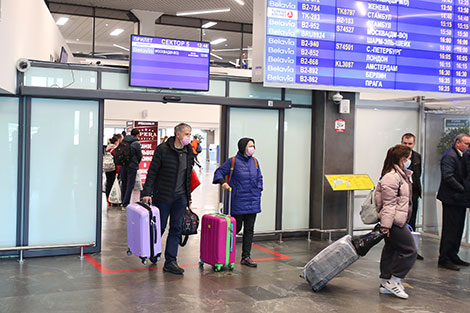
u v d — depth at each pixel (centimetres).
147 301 466
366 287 534
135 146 1055
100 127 674
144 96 678
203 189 1681
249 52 1959
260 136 785
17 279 538
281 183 800
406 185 500
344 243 507
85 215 672
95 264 612
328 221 808
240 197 604
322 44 716
